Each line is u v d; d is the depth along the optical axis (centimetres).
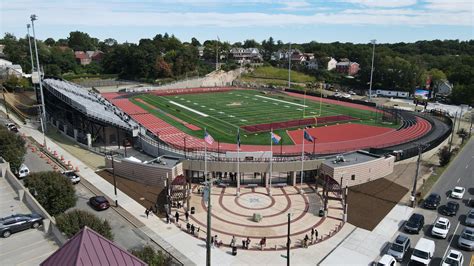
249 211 5638
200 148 8138
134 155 8100
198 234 4881
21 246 3816
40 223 4228
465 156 8606
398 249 4403
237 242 4734
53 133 9812
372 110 13688
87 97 11206
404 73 19000
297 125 11075
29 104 13075
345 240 4812
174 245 4603
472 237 4638
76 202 5538
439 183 6856
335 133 10256
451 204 5675
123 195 6025
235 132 10056
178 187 5816
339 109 13825
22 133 9569
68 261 2288
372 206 5819
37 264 3491
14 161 6431
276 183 6694
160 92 17325
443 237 4844
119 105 13700
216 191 6334
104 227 3869
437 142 8825
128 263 2419
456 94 16150
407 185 6688
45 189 4769
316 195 6241
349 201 5981
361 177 6638
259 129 10444
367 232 5031
